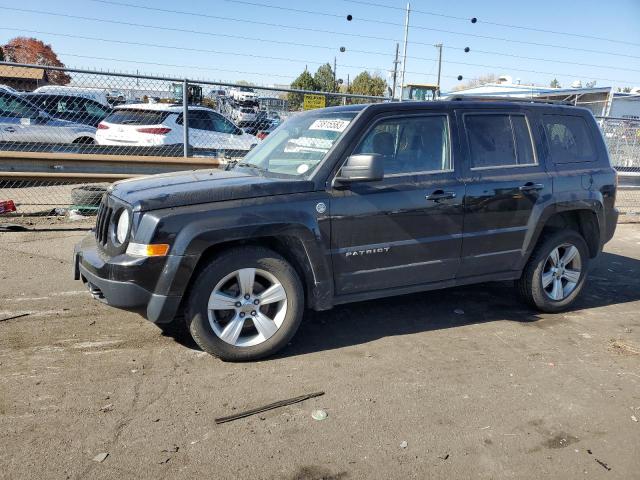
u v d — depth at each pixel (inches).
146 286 143.6
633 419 133.1
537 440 123.2
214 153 465.1
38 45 1940.2
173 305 145.1
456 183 178.7
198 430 121.8
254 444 117.6
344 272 165.3
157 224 142.0
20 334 168.4
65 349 159.3
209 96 501.4
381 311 202.1
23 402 129.8
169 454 113.0
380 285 173.3
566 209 199.5
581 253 208.5
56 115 493.4
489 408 135.8
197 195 148.6
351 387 143.8
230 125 497.7
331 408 133.2
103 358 154.7
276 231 151.7
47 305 193.6
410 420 129.3
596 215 209.3
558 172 200.5
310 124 185.5
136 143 455.5
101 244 159.8
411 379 149.4
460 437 123.1
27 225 311.9
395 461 114.0
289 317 157.9
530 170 194.5
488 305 213.3
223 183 157.2
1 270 230.4
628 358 167.9
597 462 116.0
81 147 415.2
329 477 108.3
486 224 184.7
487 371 155.9
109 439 117.1
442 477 109.6
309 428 124.3
